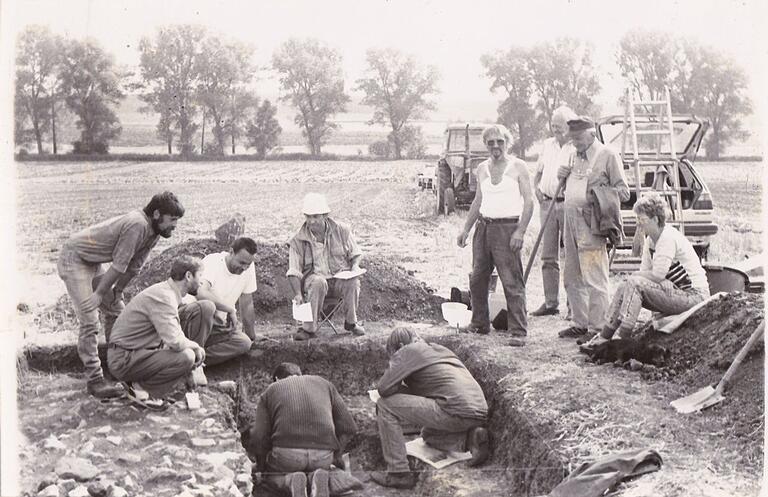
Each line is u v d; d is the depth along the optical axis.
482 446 5.91
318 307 6.98
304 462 5.66
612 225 6.64
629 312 6.29
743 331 5.99
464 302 7.54
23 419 5.69
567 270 7.02
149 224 5.96
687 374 6.05
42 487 4.91
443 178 7.79
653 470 5.04
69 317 6.89
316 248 7.06
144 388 5.83
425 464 5.95
